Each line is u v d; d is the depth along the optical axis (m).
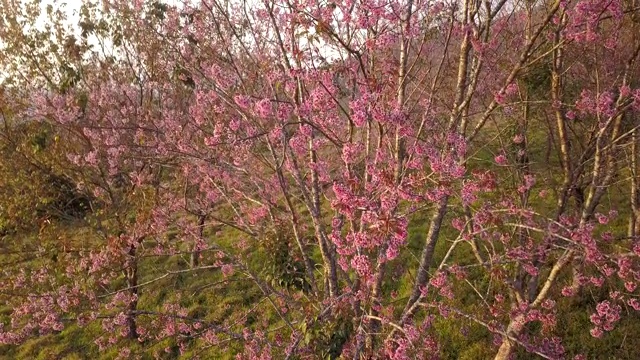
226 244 13.20
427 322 6.00
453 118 5.07
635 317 7.96
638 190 7.71
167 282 12.43
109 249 8.49
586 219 5.86
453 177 4.44
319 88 4.47
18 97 10.52
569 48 6.52
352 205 4.21
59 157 9.79
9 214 9.61
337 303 5.23
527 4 6.02
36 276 9.41
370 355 5.21
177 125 8.51
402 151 4.96
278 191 8.27
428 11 5.19
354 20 4.99
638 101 4.82
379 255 4.96
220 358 9.08
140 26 9.62
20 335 7.62
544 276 8.66
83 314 7.62
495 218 4.79
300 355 5.56
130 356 9.76
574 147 7.61
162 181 12.13
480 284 9.16
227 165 6.93
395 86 5.09
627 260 4.87
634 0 5.46
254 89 6.36
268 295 6.49
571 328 8.02
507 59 6.69
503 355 6.06
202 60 7.51
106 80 10.72
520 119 7.25
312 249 11.65
